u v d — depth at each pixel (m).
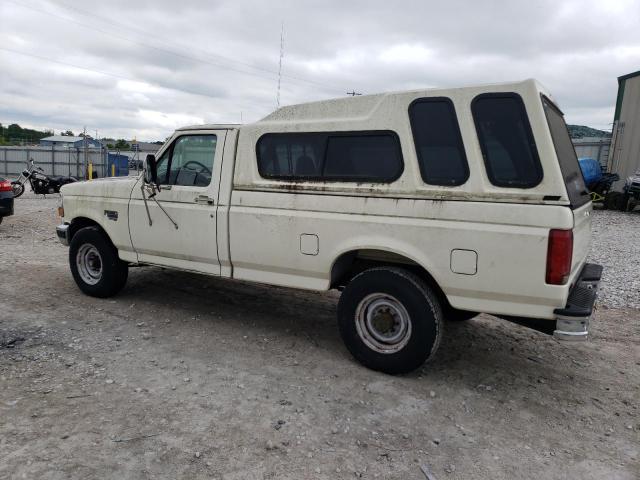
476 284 3.62
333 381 3.95
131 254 5.51
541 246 3.38
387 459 2.97
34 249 8.77
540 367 4.40
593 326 5.50
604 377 4.23
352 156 4.10
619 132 18.64
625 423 3.49
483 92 3.57
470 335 5.15
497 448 3.13
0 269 7.12
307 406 3.54
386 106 3.93
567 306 3.49
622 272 7.77
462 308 3.75
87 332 4.80
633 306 6.19
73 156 32.84
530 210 3.41
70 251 5.92
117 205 5.46
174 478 2.71
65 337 4.64
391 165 3.92
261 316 5.48
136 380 3.83
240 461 2.88
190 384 3.80
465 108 3.63
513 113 3.49
